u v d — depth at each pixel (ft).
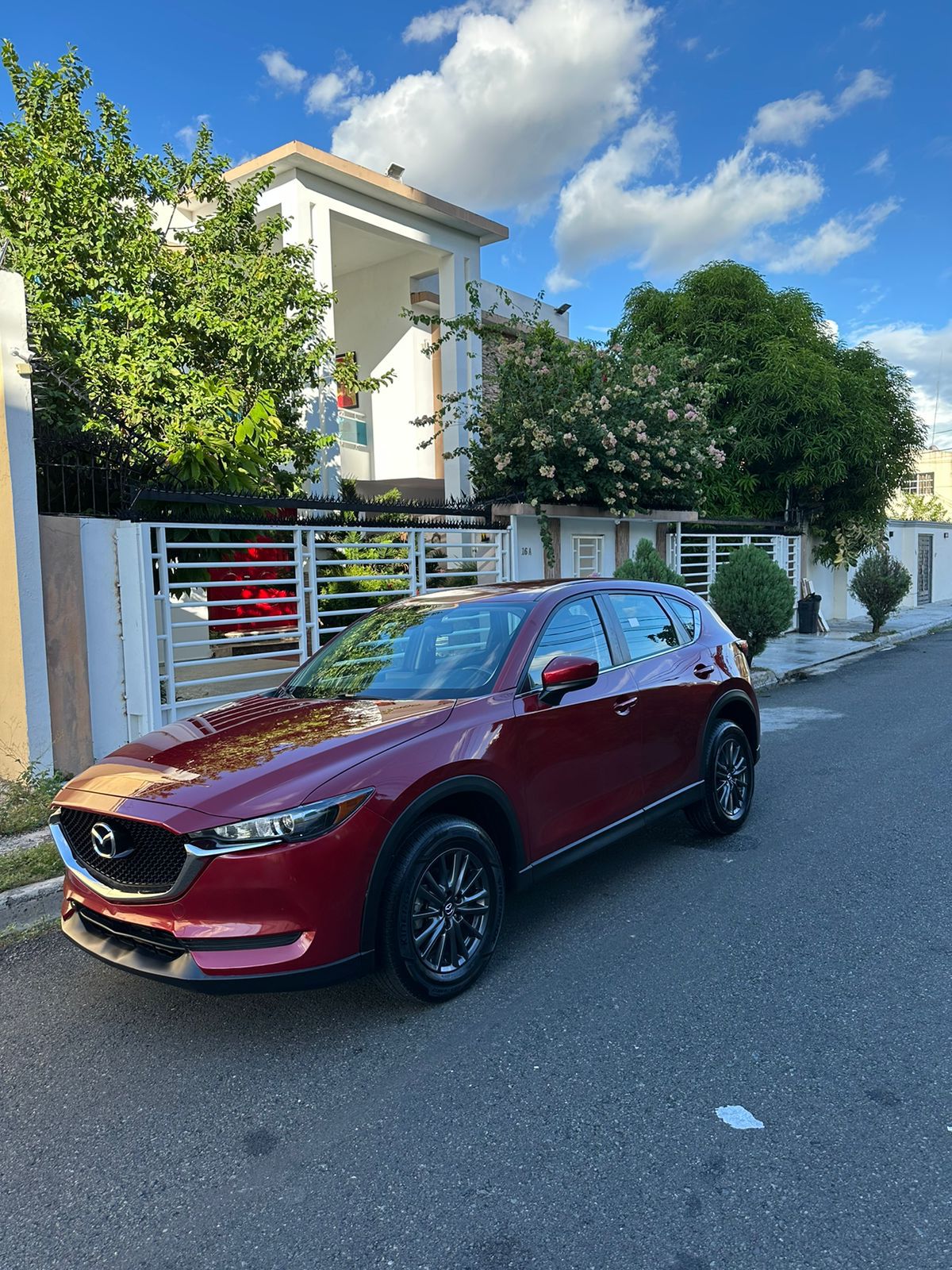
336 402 42.96
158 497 23.32
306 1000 12.03
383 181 44.32
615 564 46.85
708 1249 7.34
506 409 41.68
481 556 41.29
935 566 87.40
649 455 42.60
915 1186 7.99
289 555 34.78
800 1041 10.51
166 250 34.65
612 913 14.48
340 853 10.24
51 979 13.02
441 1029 11.02
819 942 13.23
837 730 29.40
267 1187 8.33
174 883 10.05
